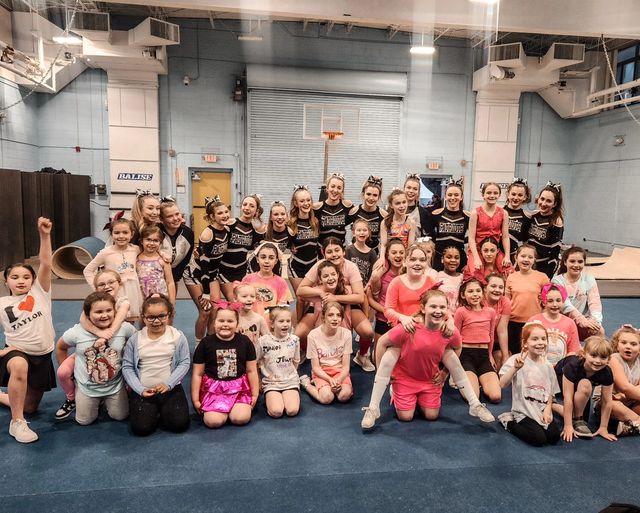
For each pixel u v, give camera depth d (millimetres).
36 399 3225
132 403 3029
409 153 11789
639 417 3057
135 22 10547
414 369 3197
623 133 11055
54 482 2436
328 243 4074
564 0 7305
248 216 4445
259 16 10633
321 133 11383
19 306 3014
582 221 12406
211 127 11164
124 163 10719
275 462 2664
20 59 8250
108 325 3078
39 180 9234
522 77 10758
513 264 4840
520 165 12531
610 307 6496
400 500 2336
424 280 3607
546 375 3016
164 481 2461
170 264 3949
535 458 2758
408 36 11445
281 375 3463
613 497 2391
